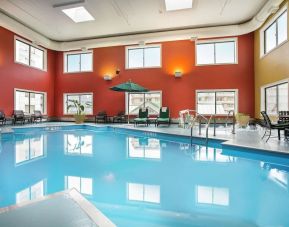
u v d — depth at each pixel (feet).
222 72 32.65
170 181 8.84
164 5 24.98
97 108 37.83
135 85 30.58
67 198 6.18
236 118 29.19
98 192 7.63
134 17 28.19
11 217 5.02
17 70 31.94
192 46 33.68
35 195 7.31
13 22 28.32
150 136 23.45
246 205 6.57
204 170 10.52
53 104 39.40
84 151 15.35
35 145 17.84
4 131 22.20
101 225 4.74
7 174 9.75
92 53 37.99
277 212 6.17
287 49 21.67
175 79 34.37
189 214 5.98
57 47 37.68
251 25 28.58
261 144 14.57
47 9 26.02
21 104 33.27
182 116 28.68
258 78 29.66
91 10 26.20
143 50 36.04
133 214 5.99
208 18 28.58
